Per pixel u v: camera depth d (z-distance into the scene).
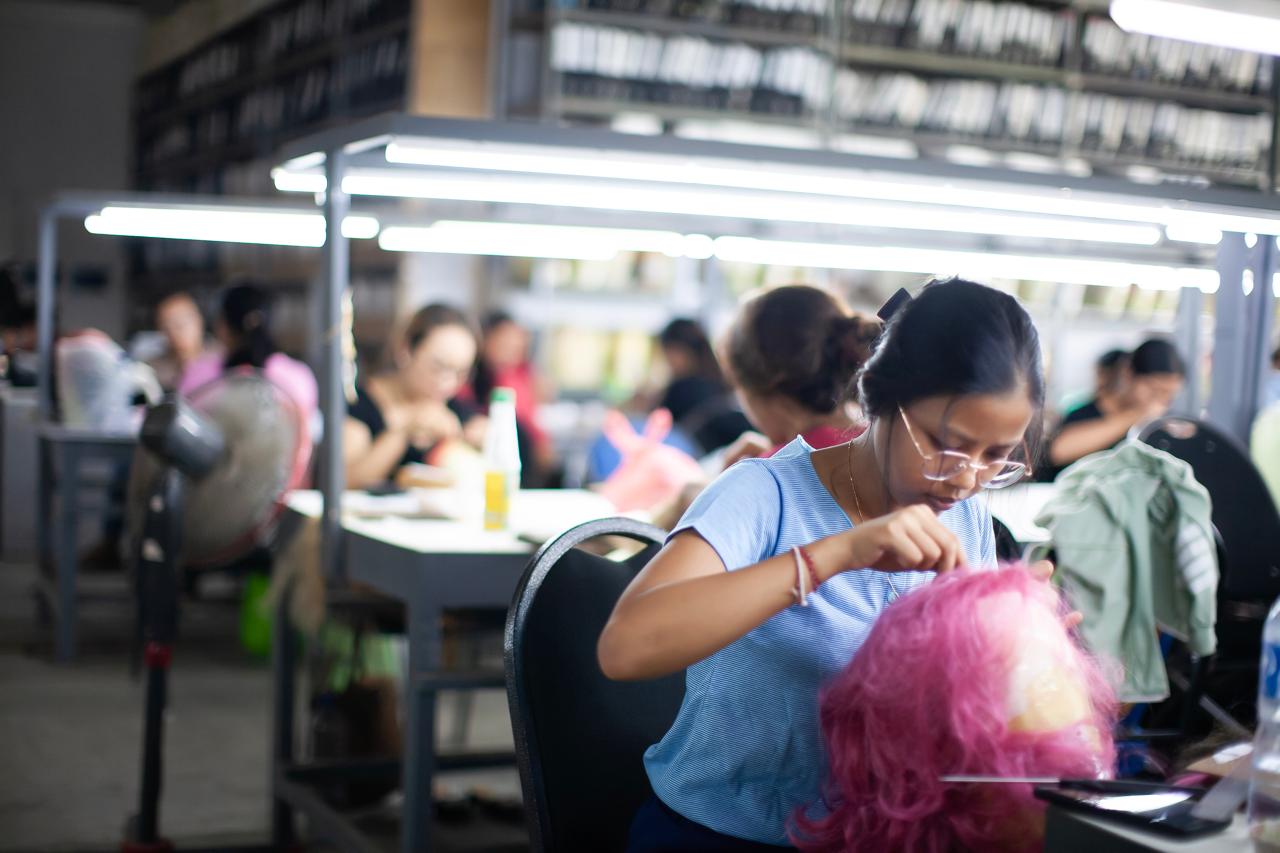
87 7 11.34
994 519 1.85
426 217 3.79
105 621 5.65
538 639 1.45
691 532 1.26
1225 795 1.04
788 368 1.96
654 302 6.38
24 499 7.18
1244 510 2.54
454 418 3.88
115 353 5.30
